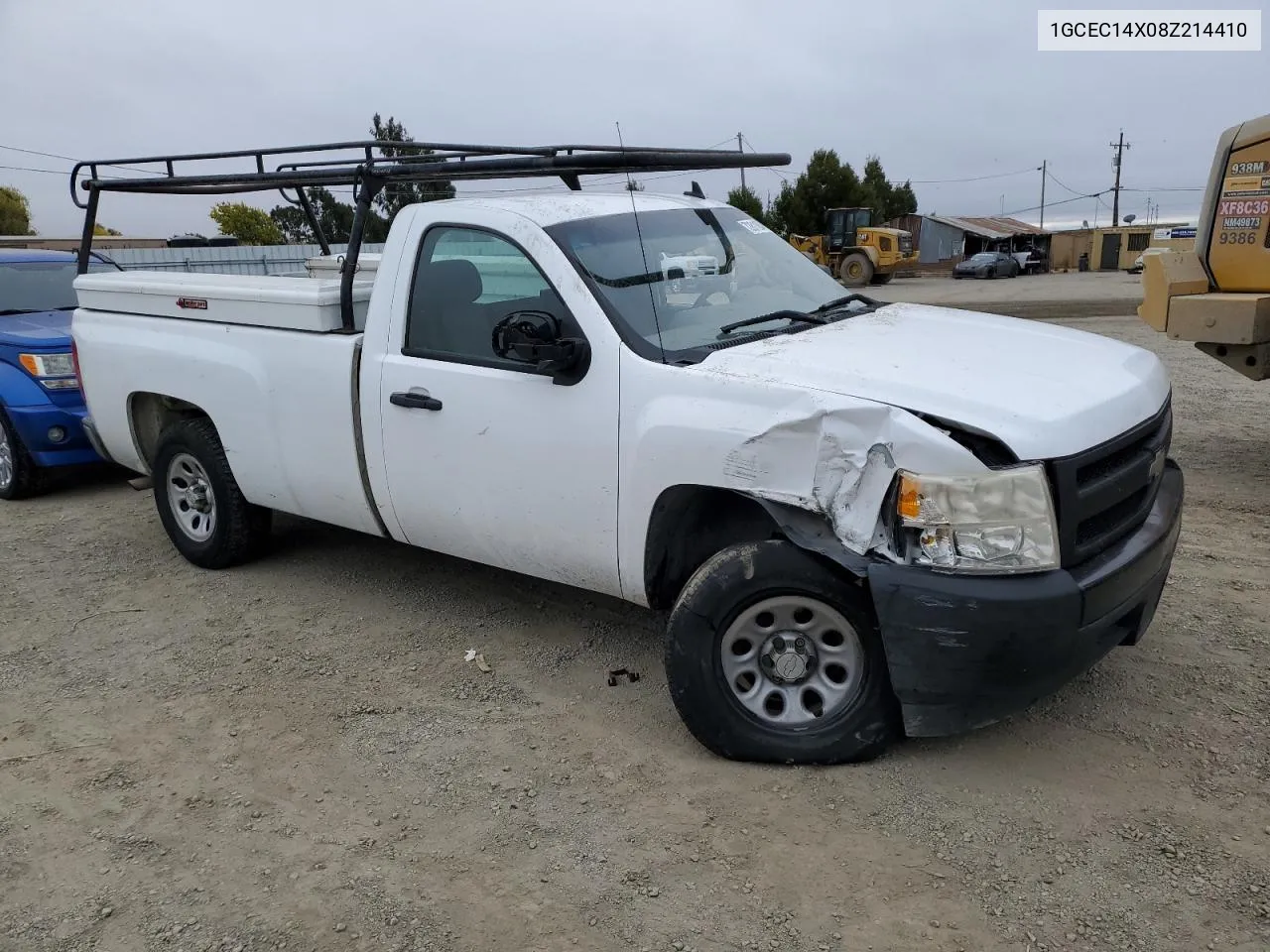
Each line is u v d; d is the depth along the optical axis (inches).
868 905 110.5
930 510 118.3
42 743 153.3
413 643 184.4
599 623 189.8
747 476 130.0
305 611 201.0
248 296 196.4
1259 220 267.6
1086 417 124.8
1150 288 287.0
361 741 150.6
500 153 191.5
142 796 138.3
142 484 248.7
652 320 149.2
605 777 137.7
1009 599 116.6
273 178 201.2
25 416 277.4
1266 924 104.3
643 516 142.3
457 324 165.6
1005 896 110.6
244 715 159.8
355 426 180.2
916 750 139.3
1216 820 121.4
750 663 137.3
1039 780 131.1
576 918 111.1
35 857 126.0
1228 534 224.7
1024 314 828.6
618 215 167.2
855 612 128.6
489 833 126.9
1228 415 352.2
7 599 213.0
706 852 120.7
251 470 203.0
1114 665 161.2
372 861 122.6
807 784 132.6
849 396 124.3
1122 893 110.0
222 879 120.6
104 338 229.8
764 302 167.5
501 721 154.6
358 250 184.2
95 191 242.7
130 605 207.8
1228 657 162.4
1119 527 131.0
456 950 107.4
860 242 1656.0
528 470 155.6
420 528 178.1
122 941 110.9
